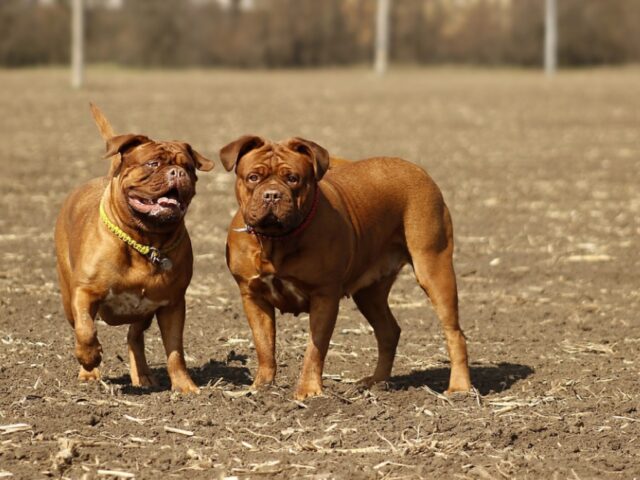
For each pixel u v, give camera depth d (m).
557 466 8.62
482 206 22.28
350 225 10.34
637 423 9.80
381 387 10.84
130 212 9.81
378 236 10.81
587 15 92.12
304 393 10.15
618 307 14.87
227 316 13.87
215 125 37.28
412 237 10.95
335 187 10.51
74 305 10.04
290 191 9.51
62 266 10.96
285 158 9.67
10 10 84.19
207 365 11.83
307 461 8.59
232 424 9.41
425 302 14.95
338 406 9.84
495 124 39.81
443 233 11.07
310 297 10.19
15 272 15.77
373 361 12.22
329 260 9.99
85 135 34.12
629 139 34.97
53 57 85.62
